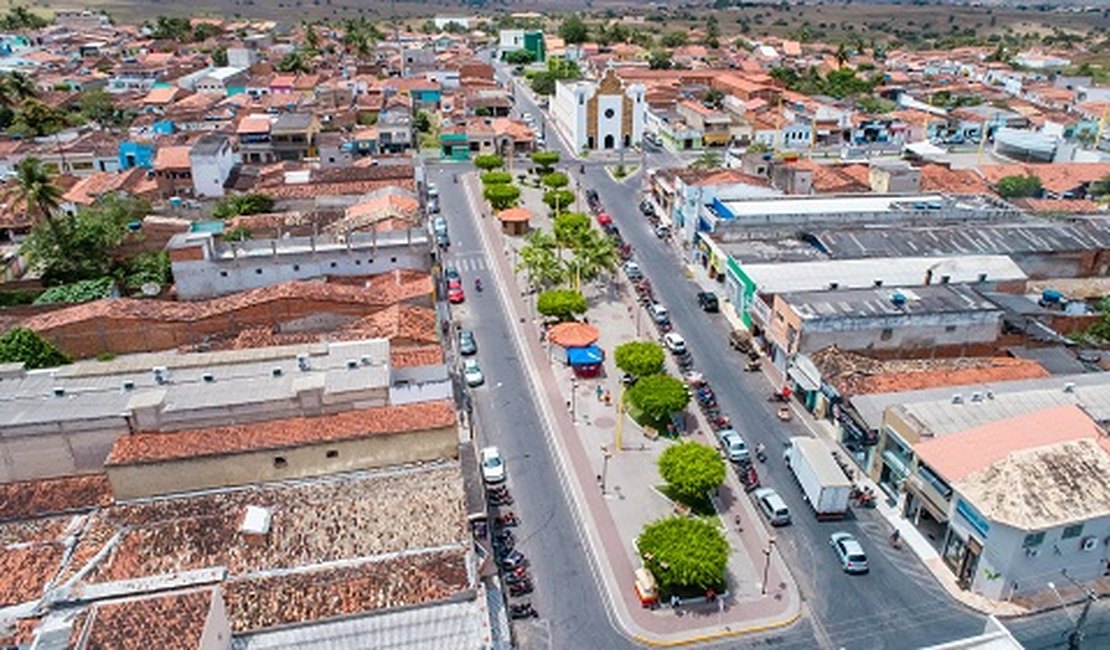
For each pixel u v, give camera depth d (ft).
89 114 625.41
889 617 187.32
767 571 199.41
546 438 253.24
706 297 336.90
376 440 207.62
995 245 345.51
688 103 625.41
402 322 262.67
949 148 606.96
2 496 199.62
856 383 247.91
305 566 170.50
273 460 203.10
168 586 160.76
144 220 377.09
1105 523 187.52
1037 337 286.87
